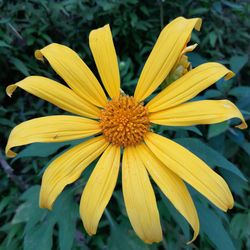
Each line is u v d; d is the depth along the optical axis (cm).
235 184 17
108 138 12
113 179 11
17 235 17
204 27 21
